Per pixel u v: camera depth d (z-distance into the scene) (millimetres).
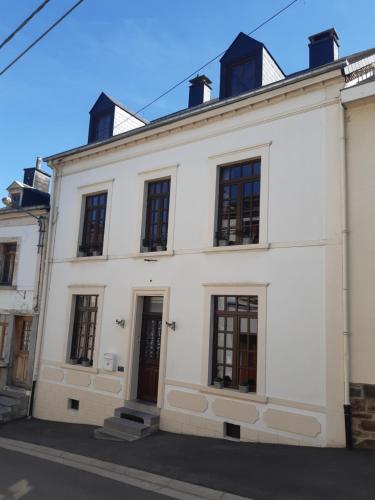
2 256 14680
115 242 11422
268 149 8945
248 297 8891
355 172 7766
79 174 12875
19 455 8195
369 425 6977
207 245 9500
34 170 18141
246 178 9406
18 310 13445
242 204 9391
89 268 11891
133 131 11297
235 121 9609
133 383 10375
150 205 11164
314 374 7609
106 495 5793
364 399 7051
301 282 8062
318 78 8305
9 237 14383
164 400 9562
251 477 6211
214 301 9359
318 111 8391
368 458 6574
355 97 7777
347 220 7680
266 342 8273
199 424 8898
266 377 8156
